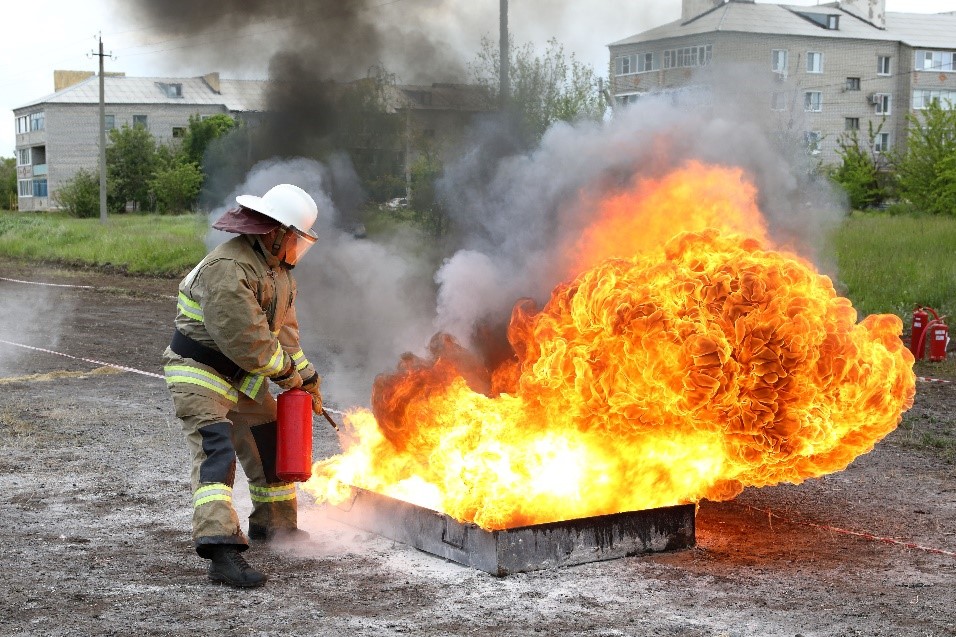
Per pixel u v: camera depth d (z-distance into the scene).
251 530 4.99
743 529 5.20
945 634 3.80
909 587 4.34
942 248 19.02
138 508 5.60
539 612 3.99
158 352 12.30
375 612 4.00
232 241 4.46
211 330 4.31
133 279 24.42
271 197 4.51
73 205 65.19
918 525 5.32
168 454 6.89
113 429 7.67
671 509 4.80
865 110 60.47
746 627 3.84
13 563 4.63
